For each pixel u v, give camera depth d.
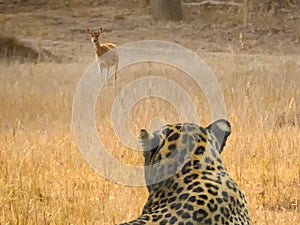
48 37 35.03
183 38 35.06
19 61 27.81
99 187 9.95
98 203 9.24
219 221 5.25
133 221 5.30
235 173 10.62
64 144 12.00
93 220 8.72
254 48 33.59
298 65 25.19
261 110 15.05
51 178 10.38
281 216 9.07
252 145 11.95
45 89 19.50
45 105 16.78
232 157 11.23
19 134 13.29
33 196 9.48
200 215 5.22
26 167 10.57
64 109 16.00
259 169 10.80
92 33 23.78
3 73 23.78
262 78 20.05
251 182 10.45
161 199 5.46
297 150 11.75
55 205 9.02
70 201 9.24
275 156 11.40
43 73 23.00
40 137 13.14
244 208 5.54
